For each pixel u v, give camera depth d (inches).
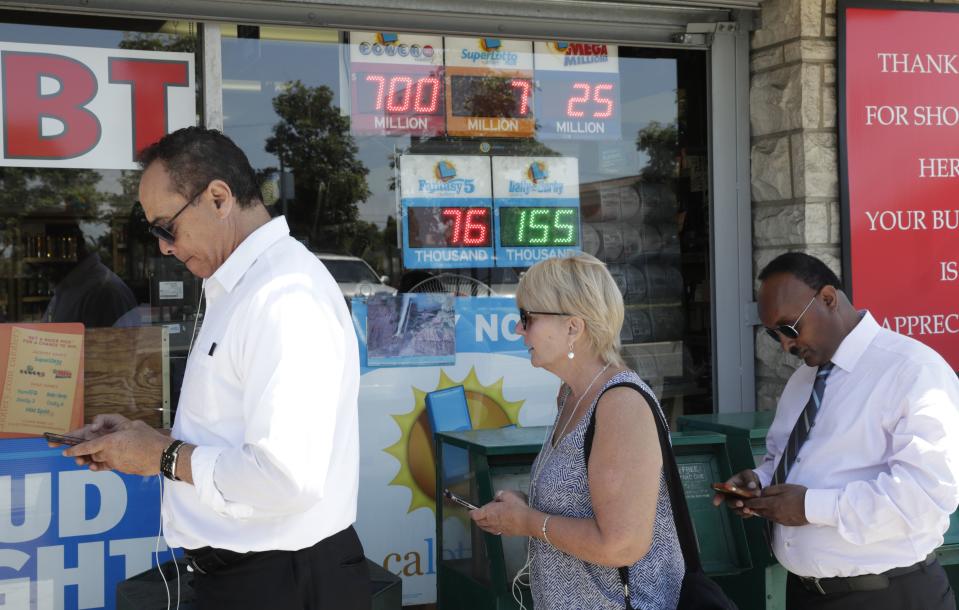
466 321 174.9
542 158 180.1
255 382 76.5
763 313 101.8
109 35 152.0
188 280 156.8
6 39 147.2
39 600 142.2
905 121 177.9
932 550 97.3
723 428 137.4
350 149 167.9
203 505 81.7
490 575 115.6
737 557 128.0
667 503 85.7
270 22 158.6
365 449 168.1
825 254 175.3
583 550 82.7
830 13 175.2
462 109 174.9
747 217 186.7
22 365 143.6
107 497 145.3
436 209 173.3
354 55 167.3
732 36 184.5
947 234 180.4
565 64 180.7
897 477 90.3
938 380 92.4
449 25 170.2
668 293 186.9
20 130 148.3
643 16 179.9
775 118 180.2
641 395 84.7
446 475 132.8
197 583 85.2
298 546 82.1
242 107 160.7
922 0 178.5
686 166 187.5
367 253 169.3
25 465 141.8
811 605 101.0
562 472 87.1
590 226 183.3
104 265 153.3
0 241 148.3
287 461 74.5
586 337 89.8
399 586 106.6
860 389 97.0
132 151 153.8
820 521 94.0
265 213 86.3
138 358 151.5
